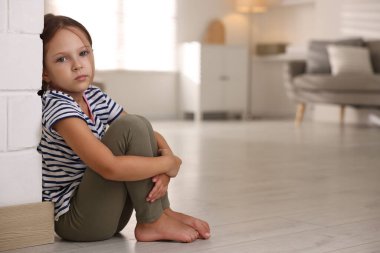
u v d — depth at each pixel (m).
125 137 1.41
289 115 8.15
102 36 6.96
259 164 3.33
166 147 1.52
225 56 7.63
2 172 1.38
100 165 1.35
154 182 1.44
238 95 7.80
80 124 1.36
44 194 1.47
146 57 7.38
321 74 6.54
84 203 1.44
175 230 1.48
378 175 2.94
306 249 1.43
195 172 2.96
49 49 1.42
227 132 5.65
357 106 6.27
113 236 1.56
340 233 1.62
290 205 2.07
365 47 6.66
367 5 6.85
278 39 8.25
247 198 2.22
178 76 7.72
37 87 1.42
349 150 4.15
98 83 3.88
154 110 7.52
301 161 3.50
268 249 1.43
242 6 7.90
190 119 7.76
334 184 2.62
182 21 7.69
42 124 1.44
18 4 1.37
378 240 1.54
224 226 1.70
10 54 1.37
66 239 1.51
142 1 7.29
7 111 1.38
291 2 7.89
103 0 6.94
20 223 1.41
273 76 8.33
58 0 6.56
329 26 7.30
